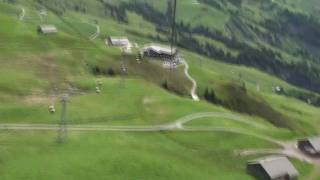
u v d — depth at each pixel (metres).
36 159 131.38
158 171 137.38
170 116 179.00
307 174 161.12
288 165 154.75
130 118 172.12
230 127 178.88
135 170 134.88
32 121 155.75
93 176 128.25
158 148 153.25
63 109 156.75
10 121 153.62
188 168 144.50
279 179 151.12
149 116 176.38
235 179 146.12
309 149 174.25
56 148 139.50
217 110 197.25
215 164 153.38
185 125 174.12
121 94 190.62
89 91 189.25
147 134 162.62
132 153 142.38
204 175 143.38
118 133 158.25
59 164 130.25
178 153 153.62
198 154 156.75
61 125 156.00
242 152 163.50
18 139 141.88
